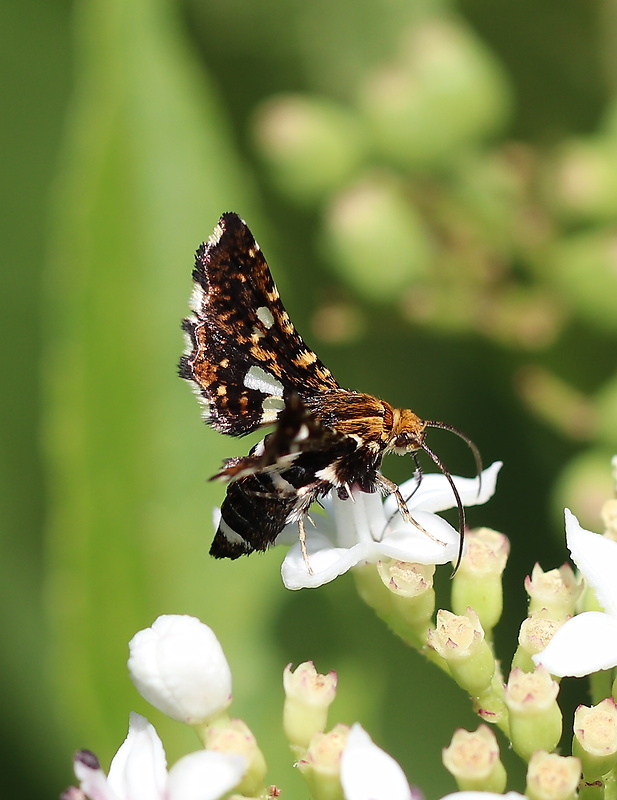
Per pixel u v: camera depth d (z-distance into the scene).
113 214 0.15
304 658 0.15
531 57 0.16
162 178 0.15
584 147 0.15
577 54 0.15
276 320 0.13
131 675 0.13
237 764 0.12
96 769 0.12
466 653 0.13
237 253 0.13
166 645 0.13
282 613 0.15
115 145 0.15
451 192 0.15
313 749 0.13
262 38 0.16
